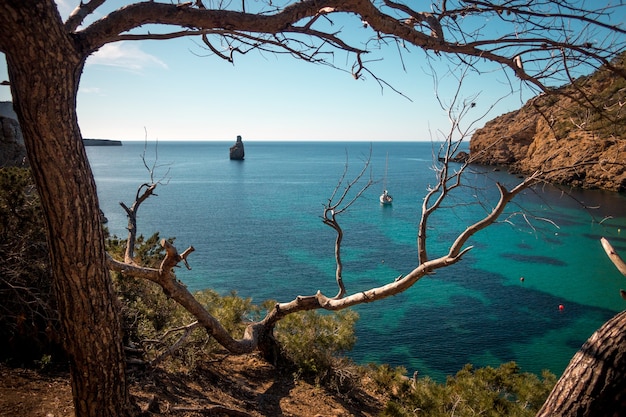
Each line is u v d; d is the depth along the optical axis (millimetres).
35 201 5641
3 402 3748
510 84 2885
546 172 3695
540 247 35656
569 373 2014
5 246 5117
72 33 2107
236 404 5484
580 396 1901
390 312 22609
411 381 7879
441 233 41750
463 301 24344
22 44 1877
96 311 2432
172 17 2211
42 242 5477
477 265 31484
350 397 7164
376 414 6699
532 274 29281
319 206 60094
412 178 92500
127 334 5414
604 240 2107
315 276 28688
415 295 25266
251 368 7301
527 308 23375
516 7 2479
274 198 68312
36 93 1979
